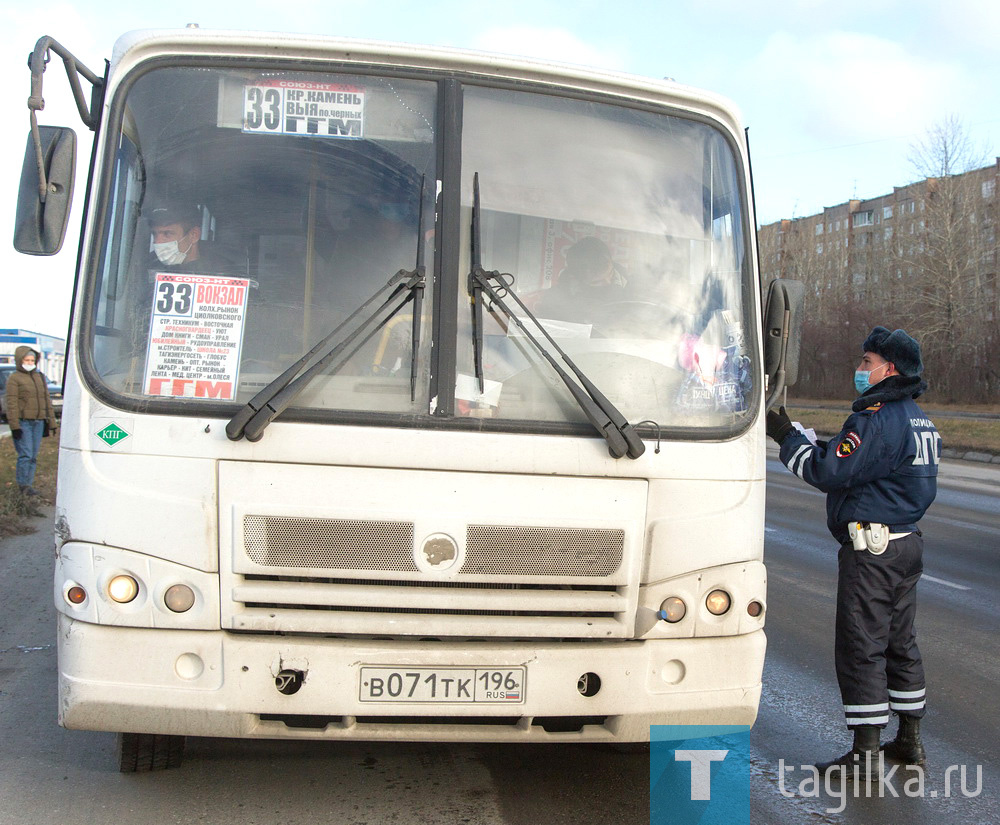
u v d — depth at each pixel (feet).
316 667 10.13
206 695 10.13
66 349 10.84
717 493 11.15
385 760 13.48
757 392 11.76
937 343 184.24
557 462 10.59
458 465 10.37
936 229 184.96
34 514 35.81
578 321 11.31
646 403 11.28
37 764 12.90
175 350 10.51
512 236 11.27
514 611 10.50
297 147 11.07
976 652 20.75
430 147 11.23
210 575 10.13
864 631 13.85
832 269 244.22
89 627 10.14
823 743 15.11
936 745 15.26
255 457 10.16
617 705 10.68
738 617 11.15
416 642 10.30
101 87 11.42
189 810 11.60
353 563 10.17
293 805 11.85
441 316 10.75
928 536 38.11
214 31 11.14
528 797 12.39
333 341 10.50
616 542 10.67
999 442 83.87
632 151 11.92
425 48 11.38
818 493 51.90
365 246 10.93
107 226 10.73
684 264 11.89
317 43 11.21
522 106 11.58
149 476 10.16
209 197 10.89
